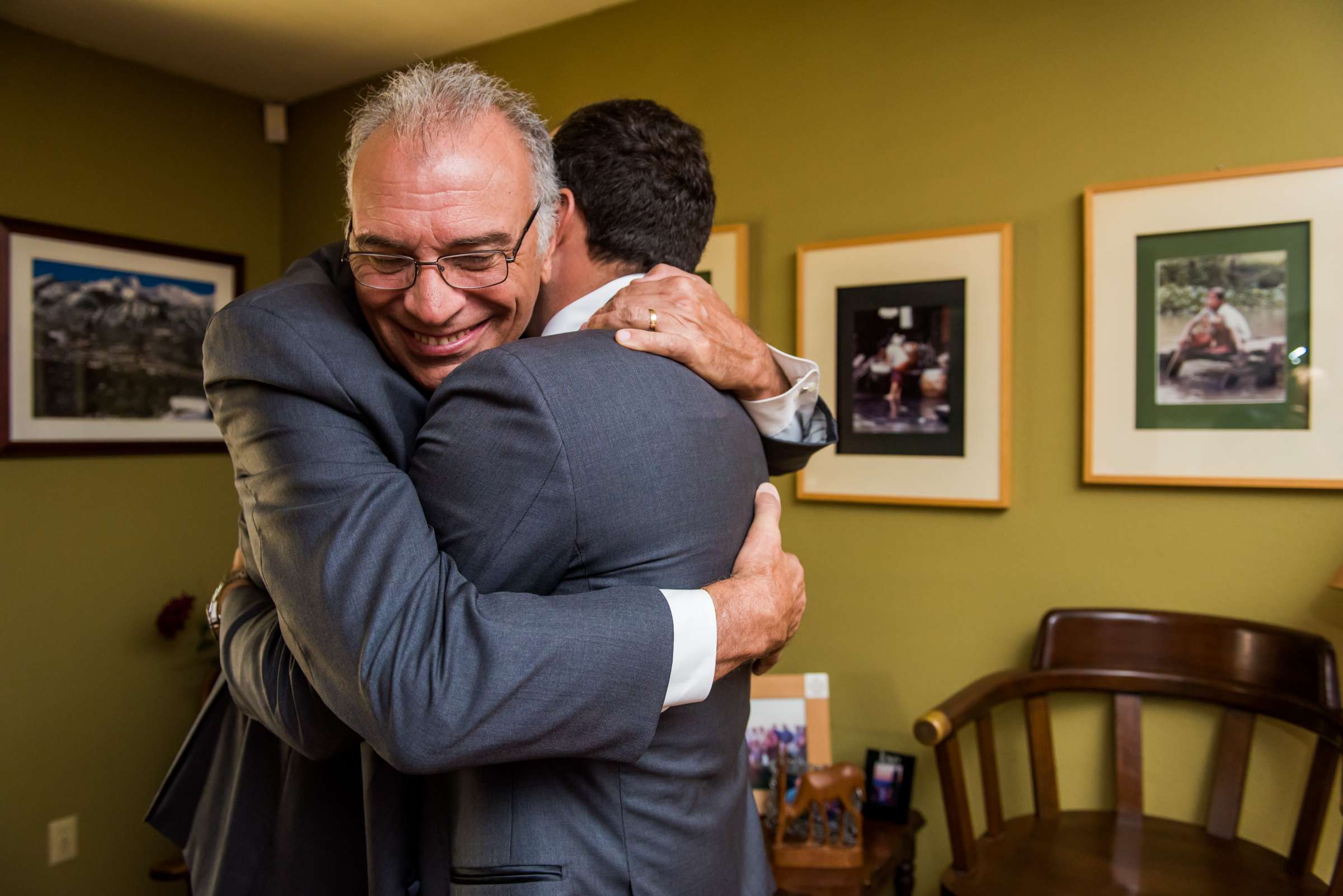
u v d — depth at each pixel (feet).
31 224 8.88
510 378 2.46
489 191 2.64
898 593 7.33
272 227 11.25
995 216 6.87
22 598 8.89
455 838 2.69
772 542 2.95
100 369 9.45
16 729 8.84
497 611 2.30
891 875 6.40
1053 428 6.68
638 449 2.56
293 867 3.23
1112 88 6.42
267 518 2.51
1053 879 5.37
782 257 7.82
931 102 7.10
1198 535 6.21
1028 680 6.21
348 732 2.78
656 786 2.72
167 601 10.04
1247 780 6.07
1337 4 5.72
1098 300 6.42
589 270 3.41
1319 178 5.73
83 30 9.04
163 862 8.55
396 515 2.41
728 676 3.07
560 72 8.98
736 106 8.01
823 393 7.55
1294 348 5.83
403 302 2.71
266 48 9.53
